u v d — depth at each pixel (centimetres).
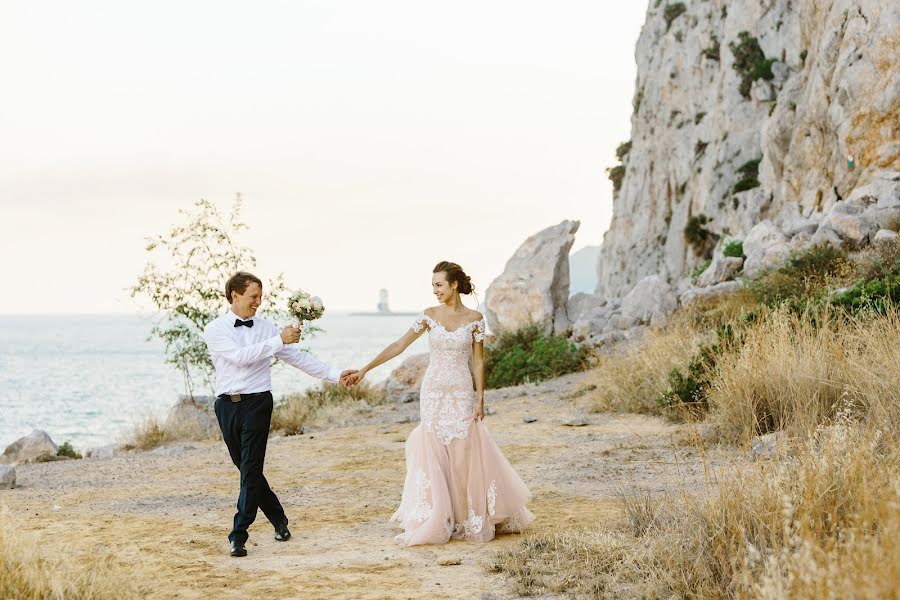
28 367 6656
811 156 2916
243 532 615
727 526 495
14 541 496
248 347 626
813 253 1827
